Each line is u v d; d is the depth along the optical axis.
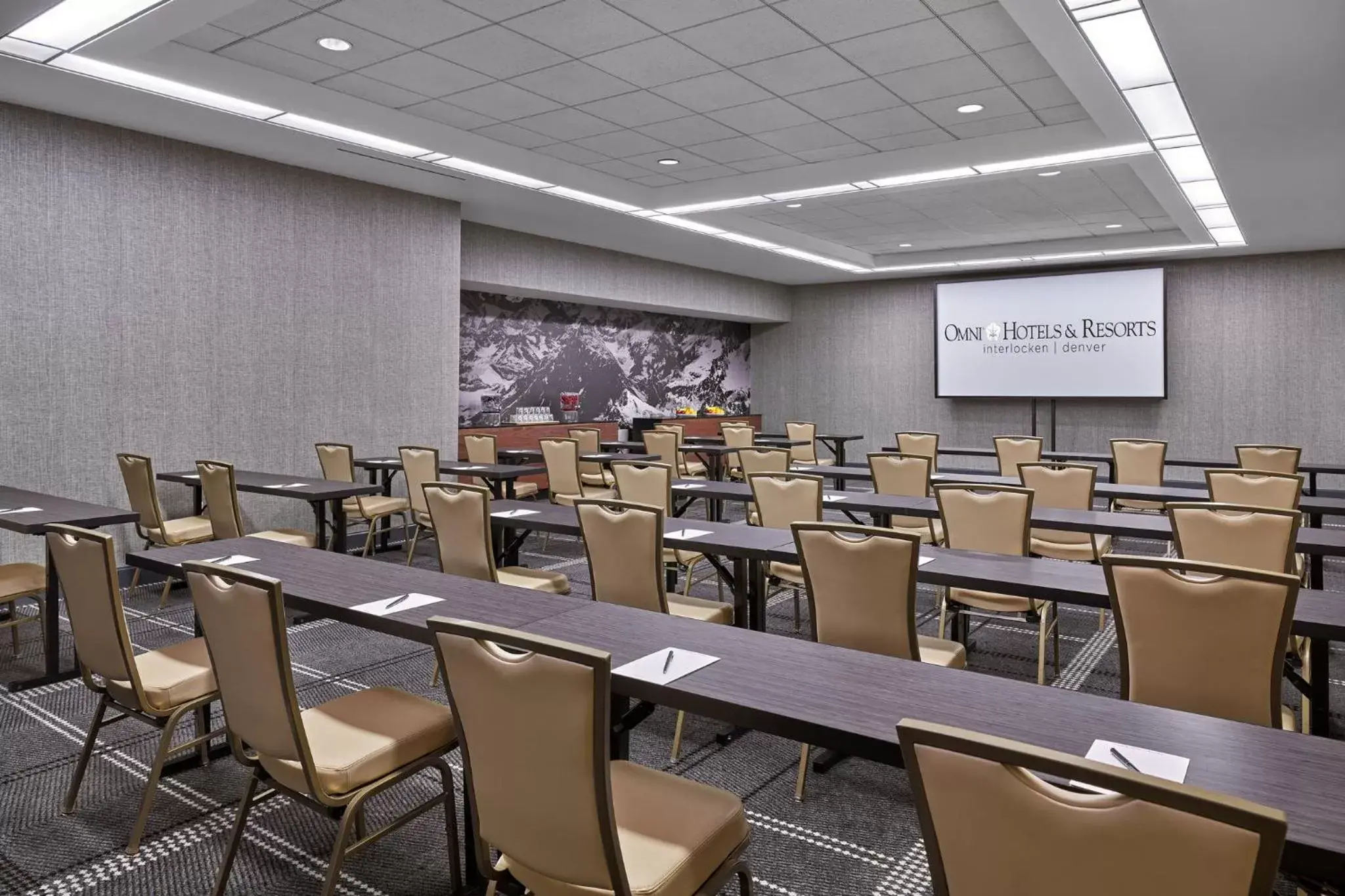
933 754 1.16
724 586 5.99
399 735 2.20
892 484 5.88
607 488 7.83
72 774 3.10
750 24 4.65
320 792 1.99
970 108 6.02
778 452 6.40
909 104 5.94
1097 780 1.02
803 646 2.16
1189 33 4.27
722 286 13.07
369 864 2.53
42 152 5.60
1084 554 4.80
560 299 11.12
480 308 10.63
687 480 6.26
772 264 12.25
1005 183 7.97
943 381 12.89
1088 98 5.41
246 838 2.68
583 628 2.31
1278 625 2.18
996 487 3.91
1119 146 6.48
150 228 6.13
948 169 7.16
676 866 1.64
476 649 1.62
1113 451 7.29
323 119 5.75
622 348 12.62
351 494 5.30
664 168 7.64
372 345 7.60
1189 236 9.90
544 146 6.95
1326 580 6.15
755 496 4.55
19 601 5.58
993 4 4.41
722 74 5.36
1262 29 4.21
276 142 6.34
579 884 1.59
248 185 6.70
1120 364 11.66
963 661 3.01
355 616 2.48
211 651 2.15
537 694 1.54
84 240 5.80
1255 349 11.24
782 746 3.38
